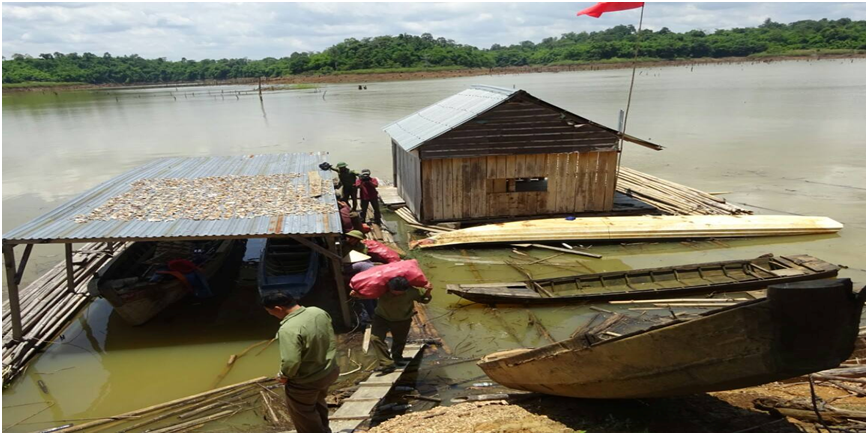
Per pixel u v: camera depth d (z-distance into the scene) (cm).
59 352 923
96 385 827
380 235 1466
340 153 2728
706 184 1948
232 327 1004
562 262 1295
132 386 823
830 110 3688
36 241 886
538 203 1530
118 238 898
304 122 4062
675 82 7050
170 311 1078
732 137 2830
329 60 11688
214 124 4128
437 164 1462
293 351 519
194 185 1284
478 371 820
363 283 750
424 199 1495
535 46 16312
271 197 1162
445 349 890
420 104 5112
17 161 2680
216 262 1180
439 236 1402
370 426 661
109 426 712
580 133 1470
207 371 860
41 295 1099
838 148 2467
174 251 1247
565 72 11806
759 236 1395
